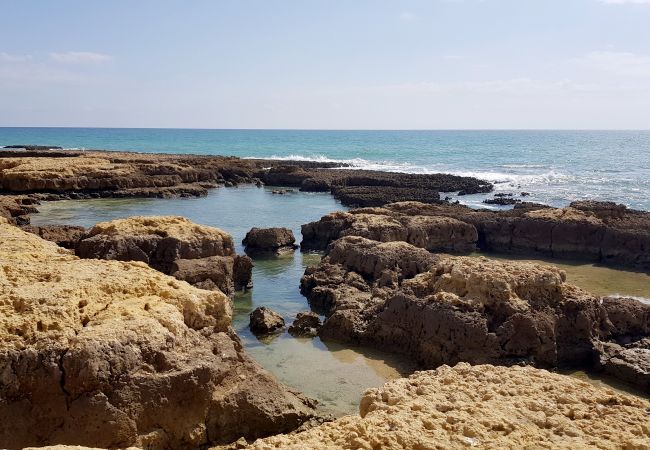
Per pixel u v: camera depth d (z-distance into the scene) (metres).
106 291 15.34
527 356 19.30
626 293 29.81
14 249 19.36
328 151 151.25
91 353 12.88
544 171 92.88
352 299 24.92
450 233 38.72
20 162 65.88
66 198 59.25
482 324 19.47
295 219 49.88
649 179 78.38
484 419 11.12
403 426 10.87
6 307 13.58
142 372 13.41
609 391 12.79
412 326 20.94
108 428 12.73
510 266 21.67
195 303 15.91
